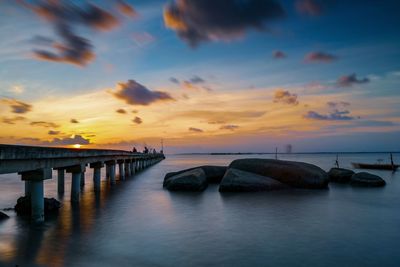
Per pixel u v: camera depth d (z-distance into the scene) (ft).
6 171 37.88
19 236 41.22
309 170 88.33
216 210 57.36
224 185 81.05
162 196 76.13
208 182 104.73
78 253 34.71
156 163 311.47
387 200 69.21
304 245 36.81
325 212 55.31
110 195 79.61
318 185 85.71
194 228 44.55
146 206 62.64
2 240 39.55
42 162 48.19
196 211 56.75
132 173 158.10
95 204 65.57
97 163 87.86
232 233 41.81
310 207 59.93
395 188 90.58
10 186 99.45
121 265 31.24
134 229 44.37
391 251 34.86
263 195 75.15
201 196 74.79
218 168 107.96
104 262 32.07
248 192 79.71
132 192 85.25
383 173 163.84
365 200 69.05
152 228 44.83
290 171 88.74
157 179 126.82
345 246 36.45
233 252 34.58
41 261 32.50
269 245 36.81
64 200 70.69
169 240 38.91
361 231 42.80
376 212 55.77
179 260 32.42
